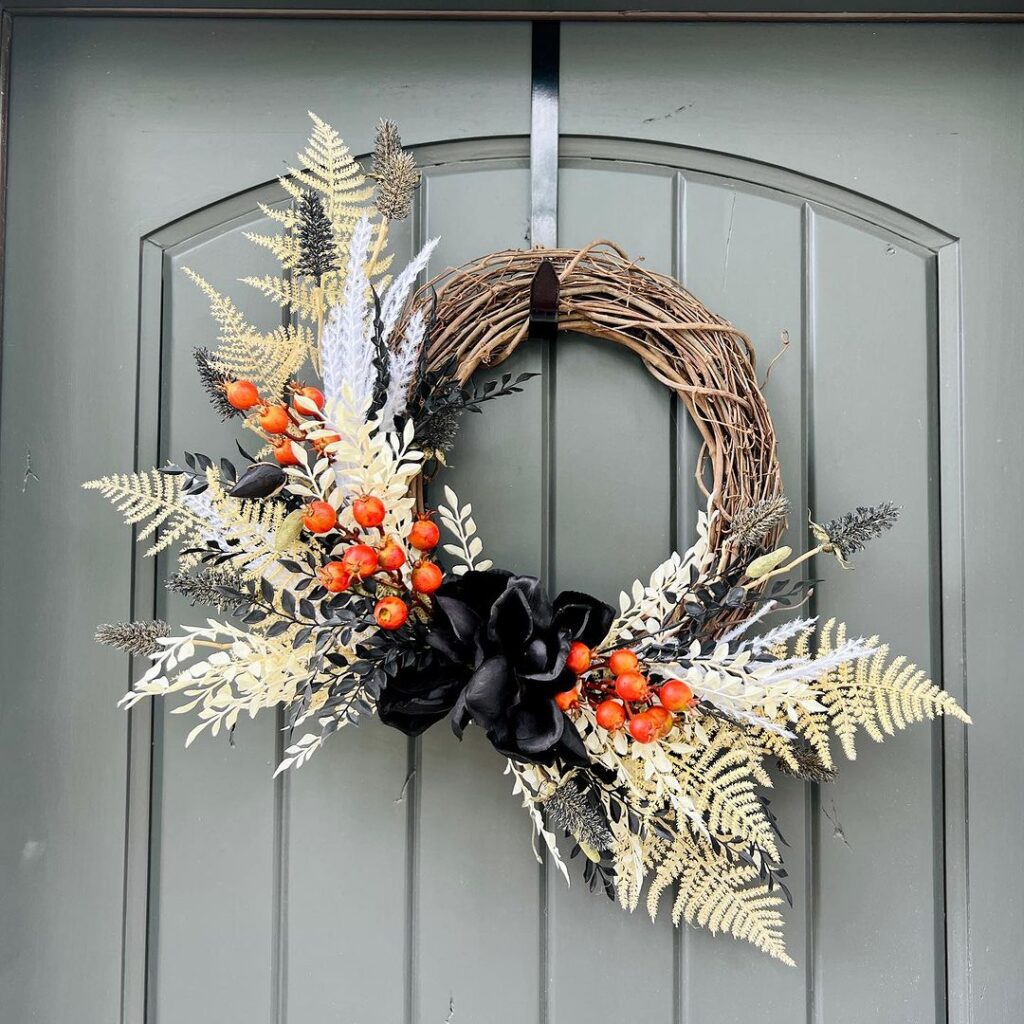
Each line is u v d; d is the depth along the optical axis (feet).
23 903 3.20
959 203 3.31
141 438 3.29
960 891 3.19
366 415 2.63
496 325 2.99
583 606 2.56
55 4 3.30
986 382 3.28
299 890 3.20
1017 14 3.29
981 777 3.21
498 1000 3.18
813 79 3.34
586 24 3.35
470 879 3.20
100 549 3.25
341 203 3.19
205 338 3.31
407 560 2.71
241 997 3.19
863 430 3.27
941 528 3.27
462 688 2.57
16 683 3.23
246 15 3.34
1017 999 3.15
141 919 3.21
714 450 2.98
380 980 3.19
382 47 3.35
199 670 2.62
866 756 3.22
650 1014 3.18
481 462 3.26
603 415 3.27
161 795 3.23
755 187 3.34
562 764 2.72
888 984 3.17
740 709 2.65
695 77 3.34
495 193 3.32
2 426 3.28
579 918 3.20
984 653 3.23
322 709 2.52
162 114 3.34
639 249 3.31
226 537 2.64
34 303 3.30
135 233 3.32
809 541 3.24
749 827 2.77
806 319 3.30
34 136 3.33
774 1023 3.16
